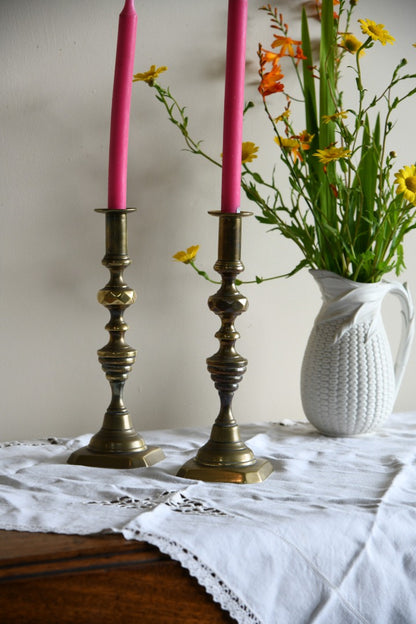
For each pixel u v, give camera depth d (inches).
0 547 22.7
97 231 40.5
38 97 38.6
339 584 24.8
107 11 39.8
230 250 30.6
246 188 39.2
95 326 40.8
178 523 25.0
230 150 30.3
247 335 44.8
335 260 39.3
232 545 23.9
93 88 39.8
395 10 46.9
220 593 23.1
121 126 32.4
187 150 42.0
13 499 27.4
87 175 40.0
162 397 42.7
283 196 45.0
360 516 26.4
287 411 46.4
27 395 39.6
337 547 25.3
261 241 44.7
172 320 42.6
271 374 45.8
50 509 26.5
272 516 26.2
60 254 39.7
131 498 27.9
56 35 38.8
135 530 23.6
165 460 33.7
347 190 37.7
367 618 25.1
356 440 38.7
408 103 47.8
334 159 35.8
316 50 45.1
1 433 39.2
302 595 24.3
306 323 46.5
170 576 23.1
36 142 38.7
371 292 38.3
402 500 28.5
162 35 41.1
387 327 48.6
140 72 40.9
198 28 42.0
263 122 44.1
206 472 30.5
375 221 38.4
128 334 41.6
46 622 21.9
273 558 24.2
